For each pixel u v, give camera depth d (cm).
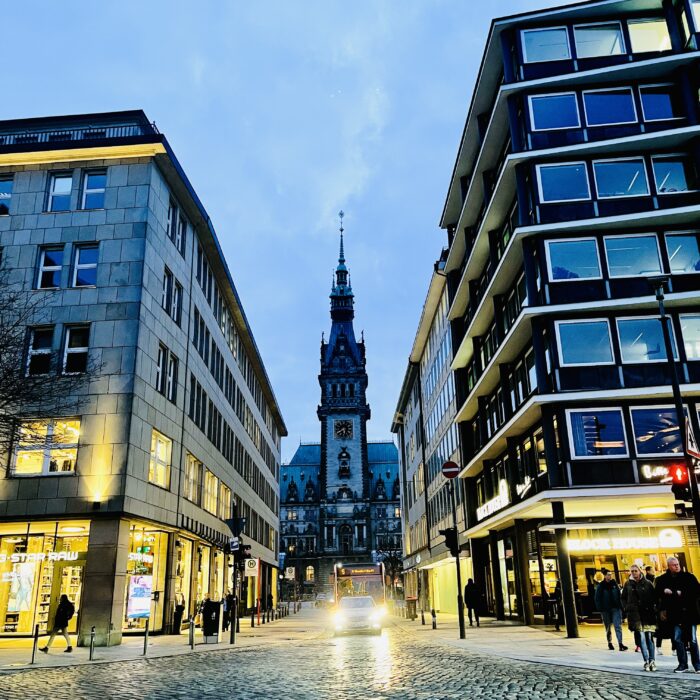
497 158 3362
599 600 1773
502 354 3070
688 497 1573
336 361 15662
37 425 2658
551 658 1616
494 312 3369
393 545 14638
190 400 3581
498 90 3020
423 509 6506
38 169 3080
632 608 1384
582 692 1078
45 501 2570
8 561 2733
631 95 2811
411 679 1325
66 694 1197
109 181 3025
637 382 2516
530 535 3028
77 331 2825
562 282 2638
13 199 3034
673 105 2783
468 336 3894
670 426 2483
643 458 2452
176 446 3244
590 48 2881
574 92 2841
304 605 10600
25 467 2650
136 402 2722
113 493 2561
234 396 5066
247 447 5725
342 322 16038
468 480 4172
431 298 5253
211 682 1356
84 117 3466
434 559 5459
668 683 1140
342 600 3130
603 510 2645
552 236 2694
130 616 2758
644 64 2759
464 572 4556
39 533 2698
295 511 16088
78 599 2705
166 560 3080
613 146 2719
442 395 5238
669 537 2592
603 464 2455
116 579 2486
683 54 2728
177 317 3434
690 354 2545
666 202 2683
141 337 2817
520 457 3083
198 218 3678
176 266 3388
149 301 2941
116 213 2969
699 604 1270
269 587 7269
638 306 2572
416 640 2464
